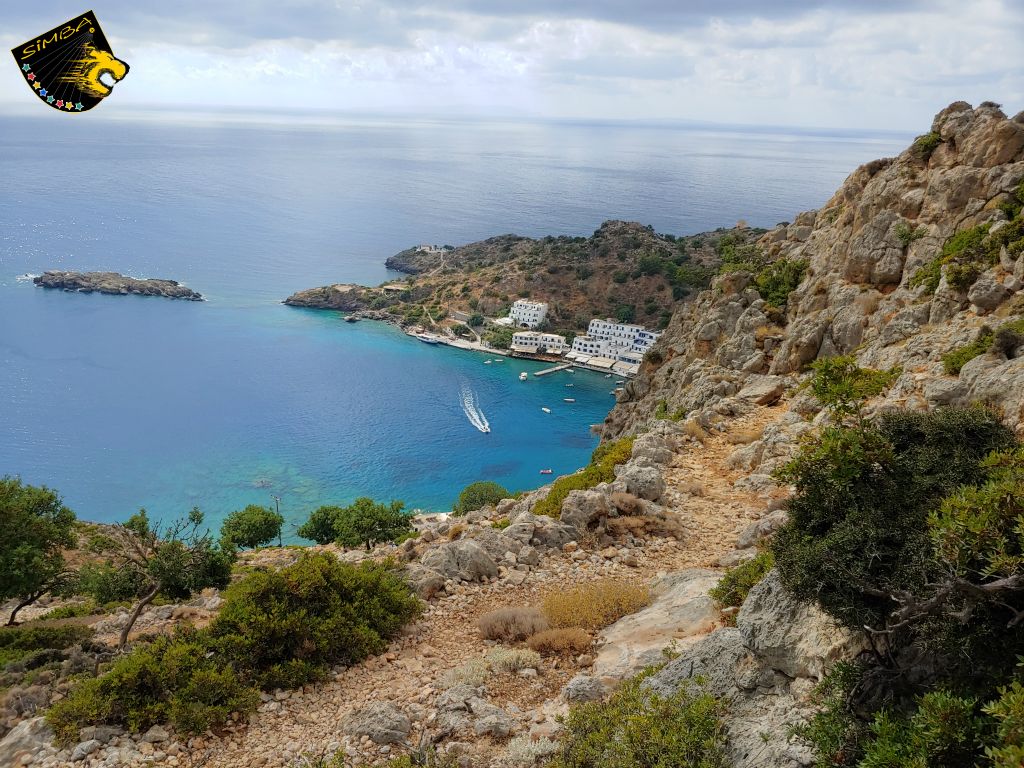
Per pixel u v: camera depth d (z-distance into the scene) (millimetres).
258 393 181500
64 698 13922
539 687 13680
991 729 6598
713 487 25000
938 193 34656
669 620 15000
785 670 9773
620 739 9914
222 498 127250
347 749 11953
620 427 58844
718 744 9328
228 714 13148
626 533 20922
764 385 35844
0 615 30750
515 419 166000
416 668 14844
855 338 34188
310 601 15977
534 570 19375
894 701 8039
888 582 8188
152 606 23766
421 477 136125
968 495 7582
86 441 151250
